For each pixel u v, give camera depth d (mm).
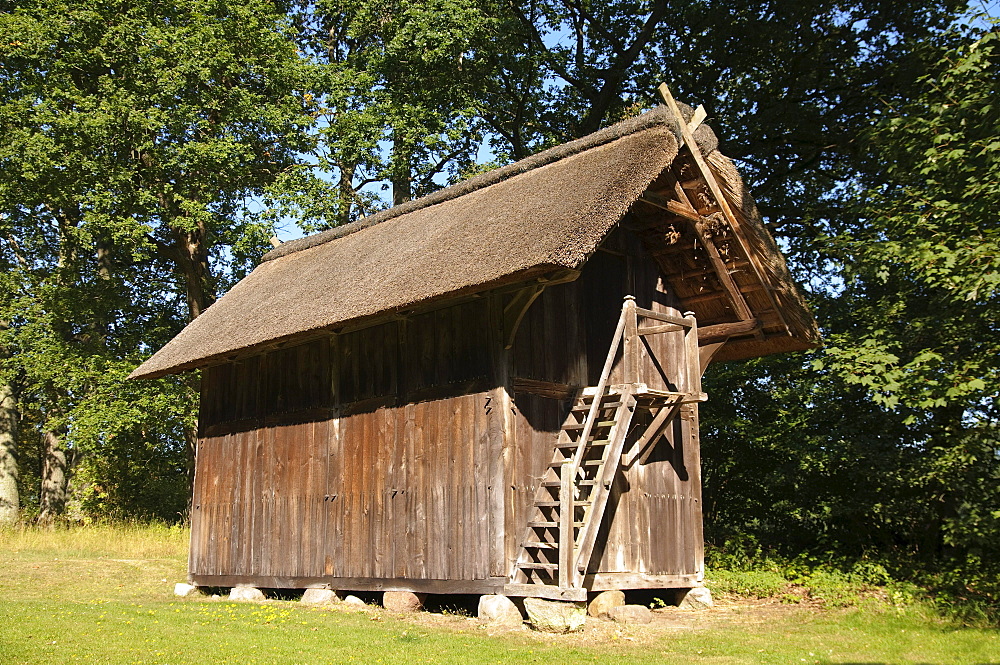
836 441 16766
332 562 13312
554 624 10438
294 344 14352
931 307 15164
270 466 14727
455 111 25734
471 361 11852
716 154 12516
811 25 21984
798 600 13742
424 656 8883
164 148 23672
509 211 12484
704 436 20078
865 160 19812
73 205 24516
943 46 15391
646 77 25531
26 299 25328
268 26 26016
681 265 14062
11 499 28297
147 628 10453
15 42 23031
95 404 24078
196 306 26688
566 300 12602
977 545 15062
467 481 11609
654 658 8977
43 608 11922
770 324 14242
